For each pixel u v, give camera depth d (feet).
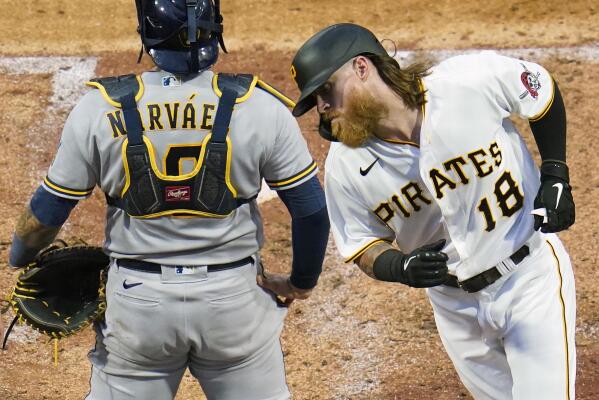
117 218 43.39
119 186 42.52
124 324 43.80
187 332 43.60
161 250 42.75
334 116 43.91
